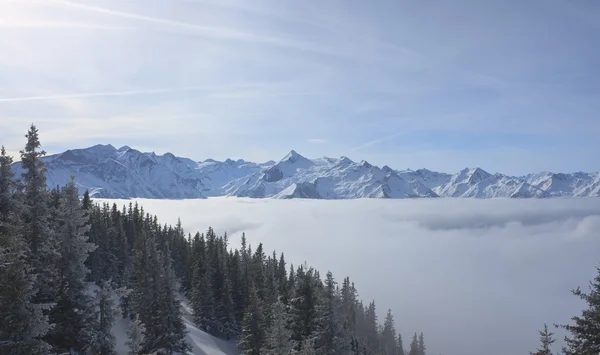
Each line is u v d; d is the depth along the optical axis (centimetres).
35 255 2447
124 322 5756
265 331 4412
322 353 3020
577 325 1966
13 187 2548
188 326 6681
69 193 2744
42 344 1989
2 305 1859
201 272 8081
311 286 3653
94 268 6500
